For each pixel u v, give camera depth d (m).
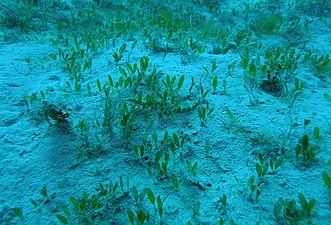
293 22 6.25
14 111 2.68
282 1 8.40
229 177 1.88
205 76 3.15
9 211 1.71
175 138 2.06
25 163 2.06
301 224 1.45
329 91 2.85
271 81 2.82
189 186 1.85
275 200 1.64
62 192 1.85
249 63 3.34
